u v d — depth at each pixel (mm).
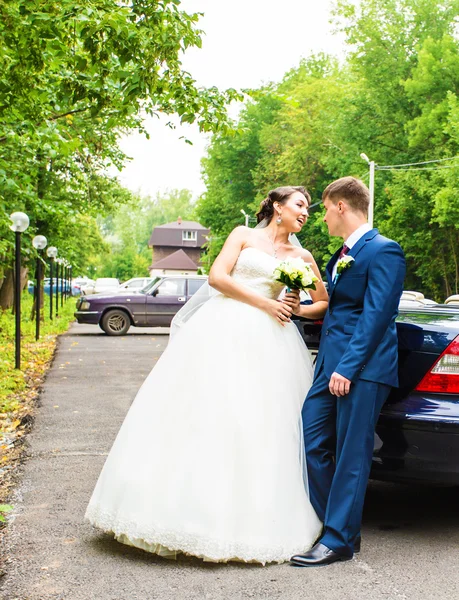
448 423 3793
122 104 6793
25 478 5375
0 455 6184
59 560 3717
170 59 6480
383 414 3920
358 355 3656
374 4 41312
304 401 4082
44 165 12289
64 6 6094
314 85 51094
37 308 17938
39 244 17766
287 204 4285
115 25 5848
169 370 3988
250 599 3223
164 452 3766
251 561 3635
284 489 3750
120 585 3389
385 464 3926
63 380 10945
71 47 7055
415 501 4867
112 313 20500
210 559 3561
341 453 3730
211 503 3602
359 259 3848
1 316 23797
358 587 3359
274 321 4152
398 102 41156
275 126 52469
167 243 123875
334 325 3945
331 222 4027
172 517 3590
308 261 4406
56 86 7945
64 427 7312
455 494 5055
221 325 4023
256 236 4285
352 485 3695
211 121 7383
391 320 3754
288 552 3668
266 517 3645
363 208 3977
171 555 3691
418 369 3967
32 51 6840
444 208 32469
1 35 6781
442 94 36688
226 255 4176
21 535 4109
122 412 8188
